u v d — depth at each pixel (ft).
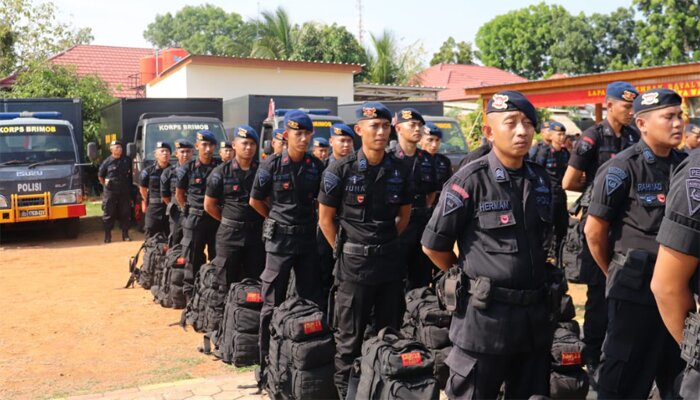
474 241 10.49
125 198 43.47
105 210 42.91
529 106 10.14
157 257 27.43
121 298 27.17
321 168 18.17
